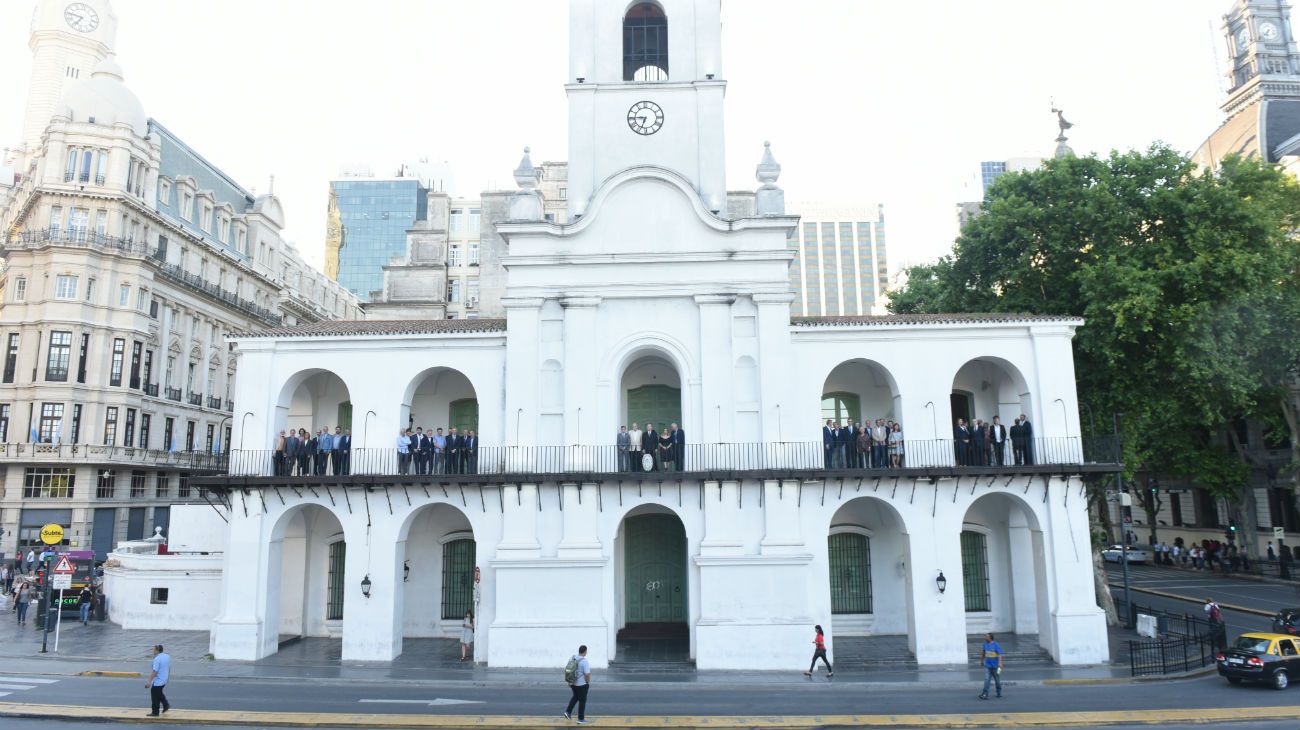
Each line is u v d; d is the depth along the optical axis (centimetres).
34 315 4981
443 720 1803
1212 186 2878
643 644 2669
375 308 4722
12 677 2258
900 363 2606
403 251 12606
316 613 2858
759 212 2686
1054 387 2561
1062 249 2998
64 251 4997
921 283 3906
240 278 6469
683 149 2820
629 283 2625
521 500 2516
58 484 4928
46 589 2891
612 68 2877
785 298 2584
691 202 2645
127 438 5206
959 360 2606
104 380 5056
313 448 2612
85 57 9144
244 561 2556
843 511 2825
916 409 2581
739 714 1875
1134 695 2047
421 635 2828
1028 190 3141
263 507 2577
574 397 2569
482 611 2500
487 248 4500
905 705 1962
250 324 6612
